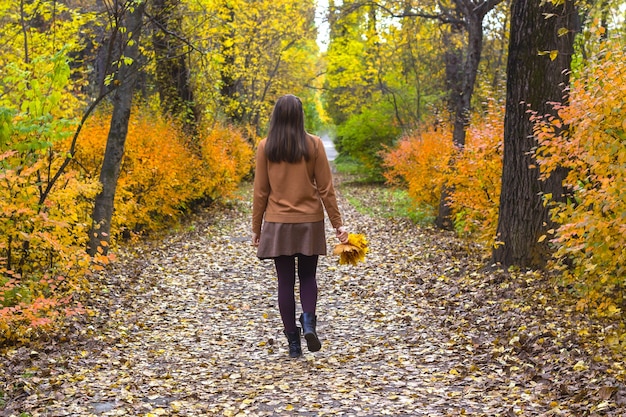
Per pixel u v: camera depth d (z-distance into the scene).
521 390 4.37
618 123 5.07
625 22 7.06
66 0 14.95
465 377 4.73
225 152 18.52
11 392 4.44
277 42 28.36
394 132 28.47
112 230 10.20
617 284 6.02
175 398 4.47
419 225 14.65
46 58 7.40
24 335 5.86
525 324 5.75
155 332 6.39
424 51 24.80
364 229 14.75
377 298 7.68
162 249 11.59
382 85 28.33
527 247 7.65
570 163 6.02
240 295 8.17
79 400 4.33
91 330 6.16
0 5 11.78
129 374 4.98
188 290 8.38
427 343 5.69
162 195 12.33
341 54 31.64
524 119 7.60
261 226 5.04
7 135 5.93
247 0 23.47
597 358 4.66
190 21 14.49
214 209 18.28
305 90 40.25
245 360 5.38
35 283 6.39
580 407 3.92
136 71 9.43
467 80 13.19
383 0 15.45
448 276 8.27
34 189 6.47
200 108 16.92
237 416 4.06
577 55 8.87
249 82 26.64
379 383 4.67
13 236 6.40
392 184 26.20
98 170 10.79
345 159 44.50
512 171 7.75
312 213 4.83
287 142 4.75
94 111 12.72
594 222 4.96
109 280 8.45
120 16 7.34
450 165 10.98
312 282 5.04
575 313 5.98
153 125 13.04
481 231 10.05
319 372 4.93
